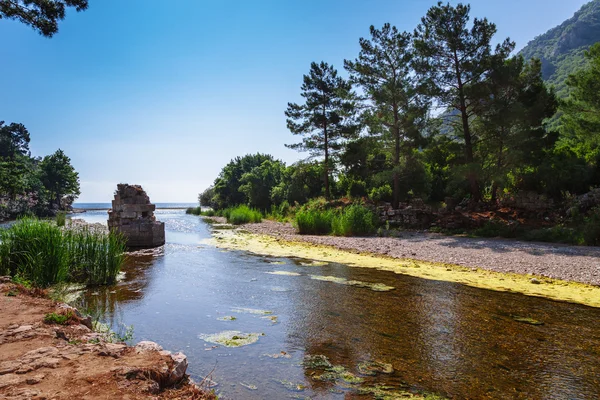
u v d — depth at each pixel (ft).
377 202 93.30
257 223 112.78
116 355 12.11
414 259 44.21
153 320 21.93
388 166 99.09
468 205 77.56
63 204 253.44
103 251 32.60
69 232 34.81
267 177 162.71
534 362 16.05
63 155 240.12
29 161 259.80
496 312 23.49
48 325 15.21
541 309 24.18
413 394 13.15
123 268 39.50
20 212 153.99
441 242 55.21
